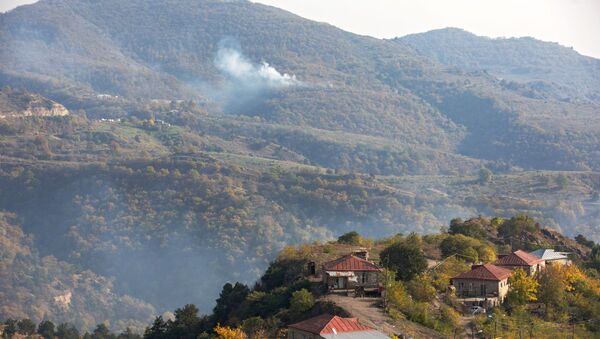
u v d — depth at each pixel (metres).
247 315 138.75
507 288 146.38
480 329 127.44
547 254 177.50
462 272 151.62
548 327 134.50
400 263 141.50
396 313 123.50
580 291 154.62
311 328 107.94
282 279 157.25
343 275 134.50
